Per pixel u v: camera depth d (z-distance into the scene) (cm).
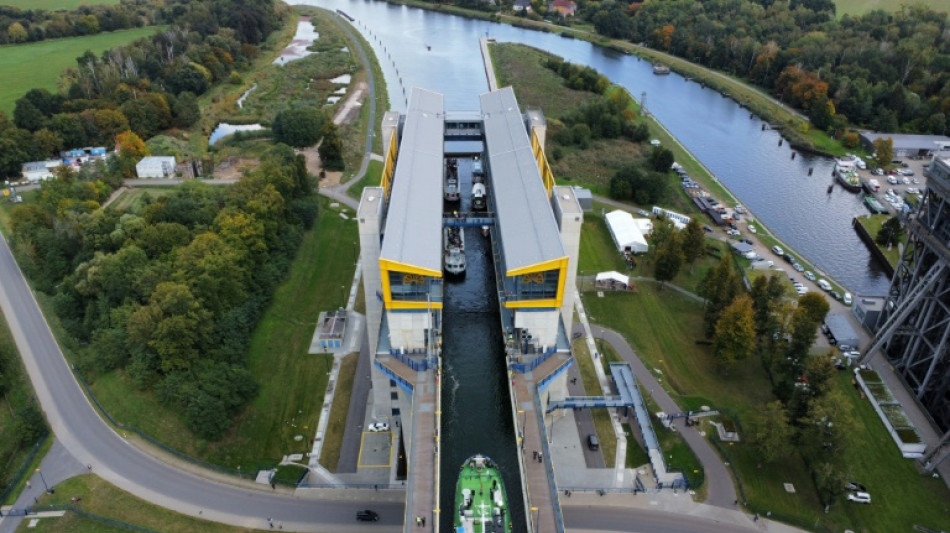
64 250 17488
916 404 14838
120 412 13775
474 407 12300
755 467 13262
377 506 12288
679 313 17938
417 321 12431
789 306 16012
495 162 15800
